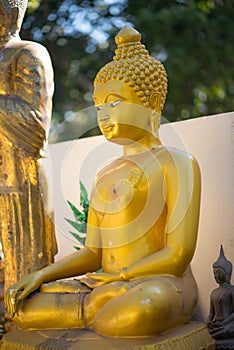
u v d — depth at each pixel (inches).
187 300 124.3
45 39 380.8
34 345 122.0
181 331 121.3
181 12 362.9
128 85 133.3
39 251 149.1
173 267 124.6
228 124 152.3
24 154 148.9
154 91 135.7
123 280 125.4
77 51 382.6
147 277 124.2
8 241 149.6
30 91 149.6
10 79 152.5
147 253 129.5
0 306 148.9
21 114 147.8
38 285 131.7
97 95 136.3
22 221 149.3
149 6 385.1
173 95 376.2
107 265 134.4
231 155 151.3
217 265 140.1
